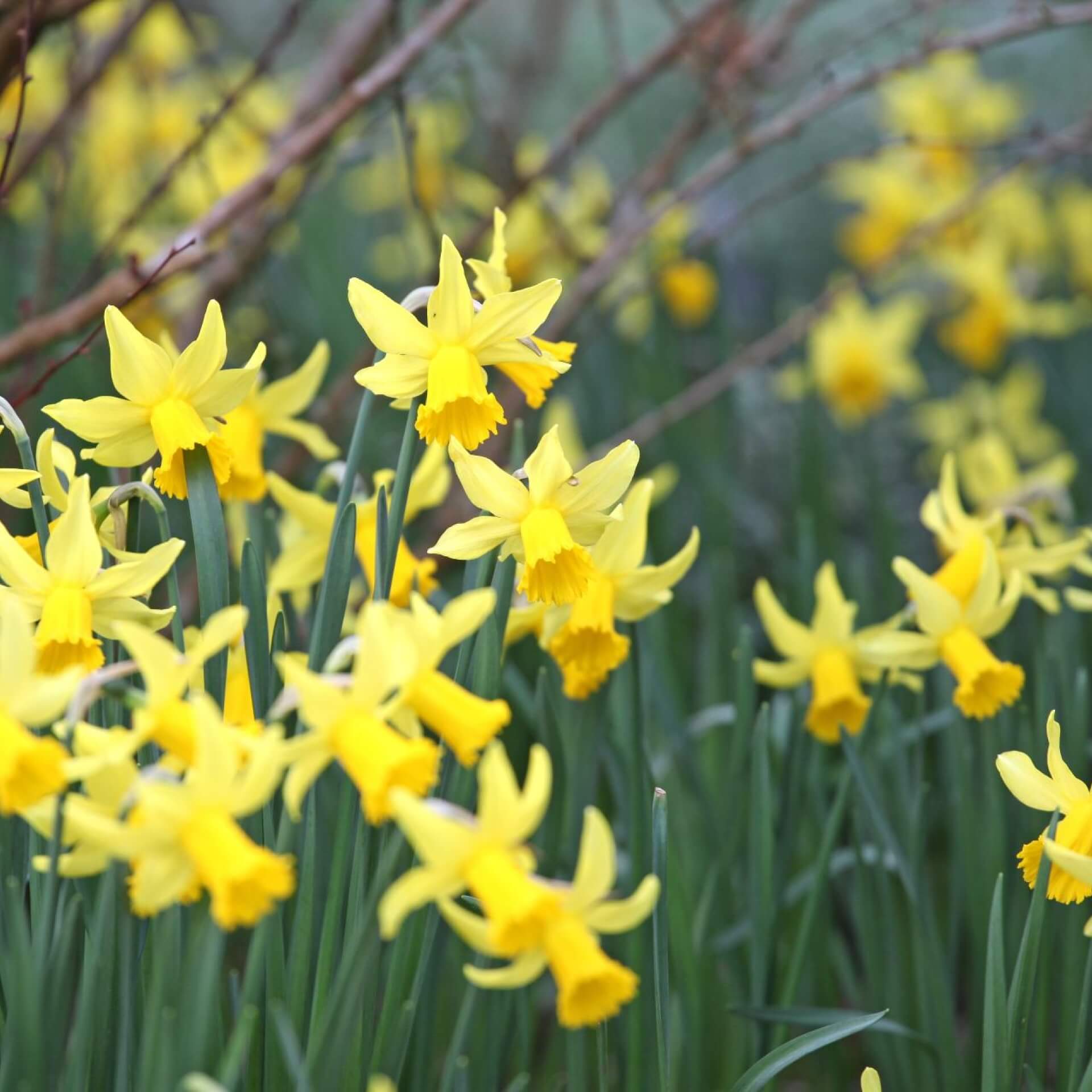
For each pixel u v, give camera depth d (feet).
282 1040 6.07
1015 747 7.07
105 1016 6.17
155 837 5.92
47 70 10.46
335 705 5.97
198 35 8.43
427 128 10.41
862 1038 7.31
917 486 12.38
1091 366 11.59
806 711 7.04
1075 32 15.40
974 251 11.53
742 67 9.95
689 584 9.80
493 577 6.39
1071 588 7.07
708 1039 7.02
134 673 6.39
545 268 10.81
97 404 6.28
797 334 9.05
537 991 7.04
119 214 10.33
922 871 6.86
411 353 6.29
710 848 7.15
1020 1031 6.41
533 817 5.94
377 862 6.33
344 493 6.34
